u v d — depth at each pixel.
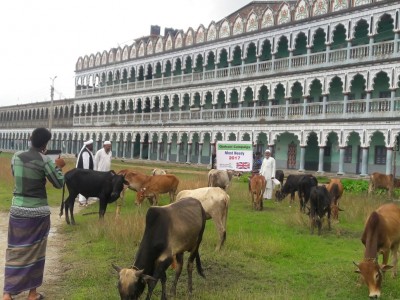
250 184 17.80
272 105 40.81
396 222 8.37
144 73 57.69
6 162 33.31
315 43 39.62
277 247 10.66
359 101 33.03
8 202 17.05
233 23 45.16
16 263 6.82
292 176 18.89
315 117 35.94
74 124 69.94
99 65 66.44
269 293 7.65
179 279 8.43
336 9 35.38
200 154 47.19
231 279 8.52
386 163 31.55
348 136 33.47
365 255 7.62
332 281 8.53
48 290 7.72
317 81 38.12
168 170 39.19
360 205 17.27
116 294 7.34
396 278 8.66
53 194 20.02
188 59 51.91
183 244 7.21
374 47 32.69
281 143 41.88
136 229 11.16
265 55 43.78
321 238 12.42
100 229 11.86
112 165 43.72
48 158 7.07
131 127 57.47
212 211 10.34
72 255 9.95
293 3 42.03
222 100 48.47
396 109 30.92
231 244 10.79
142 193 15.45
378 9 32.28
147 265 6.53
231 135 44.31
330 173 34.75
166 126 51.91
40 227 6.97
